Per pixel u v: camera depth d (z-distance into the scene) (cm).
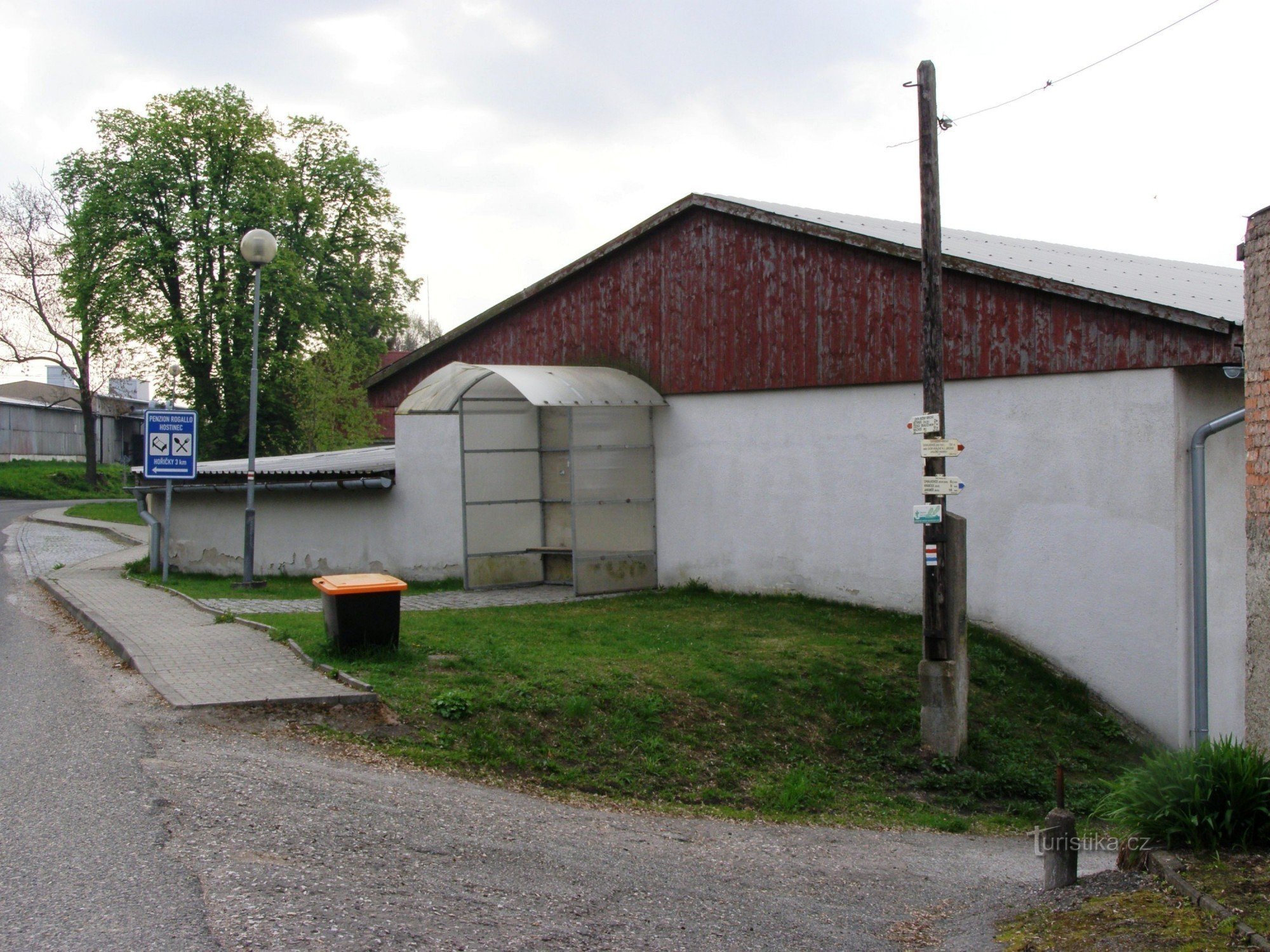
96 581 1775
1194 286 1608
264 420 3806
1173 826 596
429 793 751
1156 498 1221
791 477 1595
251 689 907
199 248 3412
